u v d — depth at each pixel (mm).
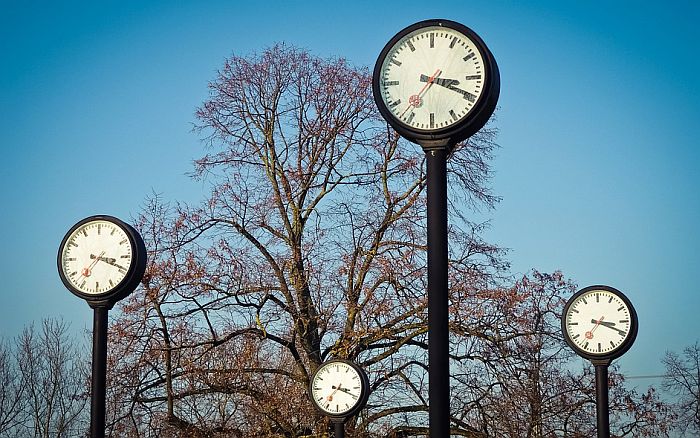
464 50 12570
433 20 12688
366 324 30125
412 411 30906
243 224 32906
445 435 11758
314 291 30562
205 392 29734
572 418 31891
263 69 35469
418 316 31016
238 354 29703
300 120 35062
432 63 12633
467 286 30609
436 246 12242
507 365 30750
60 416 37406
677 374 58812
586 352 24562
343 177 34531
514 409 30156
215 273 30672
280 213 33688
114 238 16875
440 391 11852
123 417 29656
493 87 12430
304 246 31047
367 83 35062
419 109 12562
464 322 30281
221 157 35406
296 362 31266
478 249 32156
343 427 24562
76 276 16828
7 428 38250
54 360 38562
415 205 32781
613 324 24484
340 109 35094
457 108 12477
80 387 37688
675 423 35562
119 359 29891
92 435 16469
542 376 31531
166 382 29984
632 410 33688
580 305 24797
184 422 29953
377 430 30438
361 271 31625
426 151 12562
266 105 35438
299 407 29312
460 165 34344
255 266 31094
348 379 24500
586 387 32250
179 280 30250
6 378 38594
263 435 29188
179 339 29891
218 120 35875
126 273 16719
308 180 34062
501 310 30734
